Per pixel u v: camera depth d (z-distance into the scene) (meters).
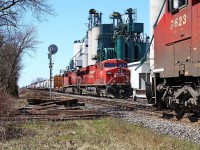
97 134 11.62
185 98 15.12
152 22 40.62
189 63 14.00
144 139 10.45
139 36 62.25
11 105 16.02
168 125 14.02
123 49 60.31
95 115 16.53
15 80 36.81
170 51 15.83
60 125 13.60
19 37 39.34
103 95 40.00
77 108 20.06
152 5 40.66
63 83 66.25
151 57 38.38
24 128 12.73
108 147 9.55
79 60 85.88
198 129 12.94
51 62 24.19
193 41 13.70
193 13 13.77
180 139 10.89
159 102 17.55
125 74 38.47
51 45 23.77
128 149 9.28
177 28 15.13
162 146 9.52
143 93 36.56
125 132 11.87
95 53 74.69
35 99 23.33
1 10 24.98
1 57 37.25
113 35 65.56
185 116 16.33
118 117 16.78
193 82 14.41
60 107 20.30
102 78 39.22
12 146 9.70
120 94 37.84
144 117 16.95
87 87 46.16
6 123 13.55
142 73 42.94
